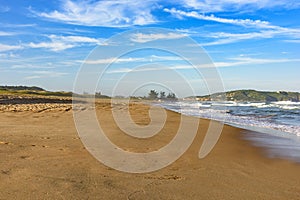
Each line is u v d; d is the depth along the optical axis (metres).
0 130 10.55
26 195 4.27
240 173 5.94
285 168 6.43
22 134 9.76
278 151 8.36
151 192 4.64
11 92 54.53
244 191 4.84
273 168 6.43
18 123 12.92
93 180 5.09
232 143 9.66
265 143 9.80
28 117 15.34
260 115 22.50
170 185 5.02
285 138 10.98
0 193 4.30
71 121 14.09
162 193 4.62
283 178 5.65
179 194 4.60
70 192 4.46
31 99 30.22
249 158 7.39
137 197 4.40
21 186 4.62
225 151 8.23
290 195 4.70
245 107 34.75
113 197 4.35
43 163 6.05
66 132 10.59
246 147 8.97
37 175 5.21
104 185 4.86
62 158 6.57
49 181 4.91
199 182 5.25
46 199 4.15
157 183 5.11
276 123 16.83
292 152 8.23
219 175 5.74
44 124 12.81
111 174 5.52
